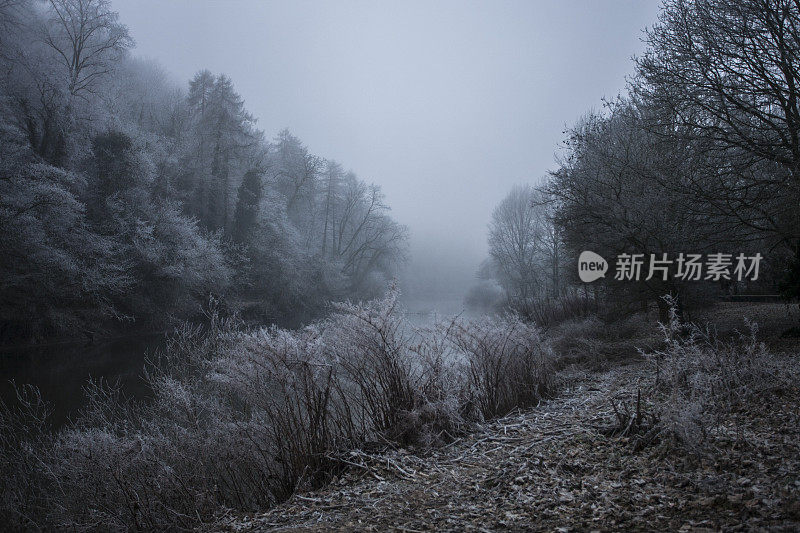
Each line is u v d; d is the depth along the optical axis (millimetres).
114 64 37906
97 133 32094
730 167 11297
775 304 17875
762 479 3578
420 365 7102
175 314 31641
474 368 8016
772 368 6445
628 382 8617
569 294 24469
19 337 23109
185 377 7543
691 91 11133
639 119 13242
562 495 3916
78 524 5629
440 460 5590
